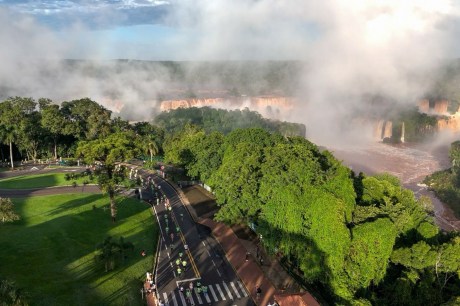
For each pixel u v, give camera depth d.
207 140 126.56
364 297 65.25
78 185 116.75
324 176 80.94
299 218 72.06
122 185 117.00
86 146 92.06
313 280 70.31
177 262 79.00
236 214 87.62
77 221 88.75
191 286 70.62
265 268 79.12
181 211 105.94
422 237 77.81
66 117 167.12
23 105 160.88
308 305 59.41
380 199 84.44
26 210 93.44
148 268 76.62
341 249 63.97
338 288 63.62
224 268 78.44
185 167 129.25
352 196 73.81
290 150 89.69
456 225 150.88
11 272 66.38
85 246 79.31
